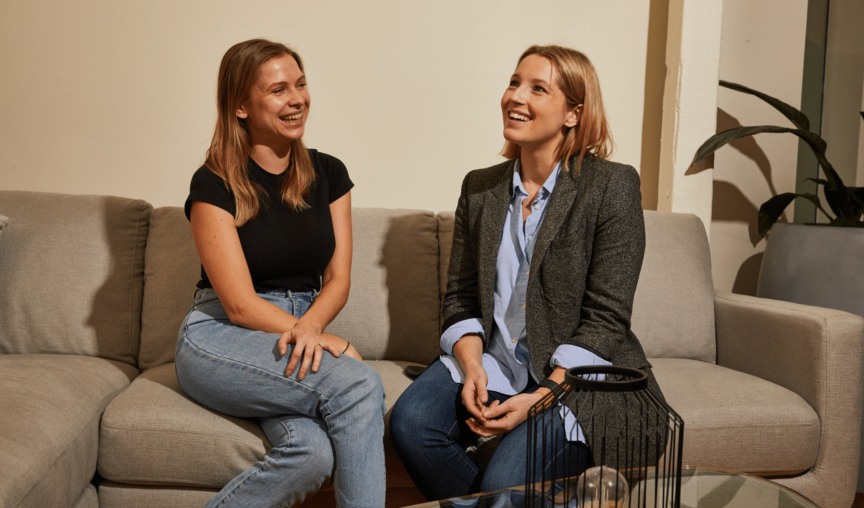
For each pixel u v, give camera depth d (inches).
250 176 55.9
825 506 57.3
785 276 79.7
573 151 53.6
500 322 54.0
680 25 82.7
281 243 55.1
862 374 57.1
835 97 97.5
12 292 63.7
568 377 30.8
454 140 85.0
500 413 45.8
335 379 47.3
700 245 75.2
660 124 89.2
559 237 51.5
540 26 85.4
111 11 77.7
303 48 81.4
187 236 69.1
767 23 92.0
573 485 35.4
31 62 77.1
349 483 45.8
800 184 97.5
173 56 79.1
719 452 53.6
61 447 43.8
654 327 70.2
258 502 45.9
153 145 79.7
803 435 55.2
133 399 51.2
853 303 73.6
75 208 67.5
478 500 37.0
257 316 51.8
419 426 48.1
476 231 57.2
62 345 64.0
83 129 78.5
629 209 50.6
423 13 83.0
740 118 93.1
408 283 70.2
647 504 38.0
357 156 83.6
